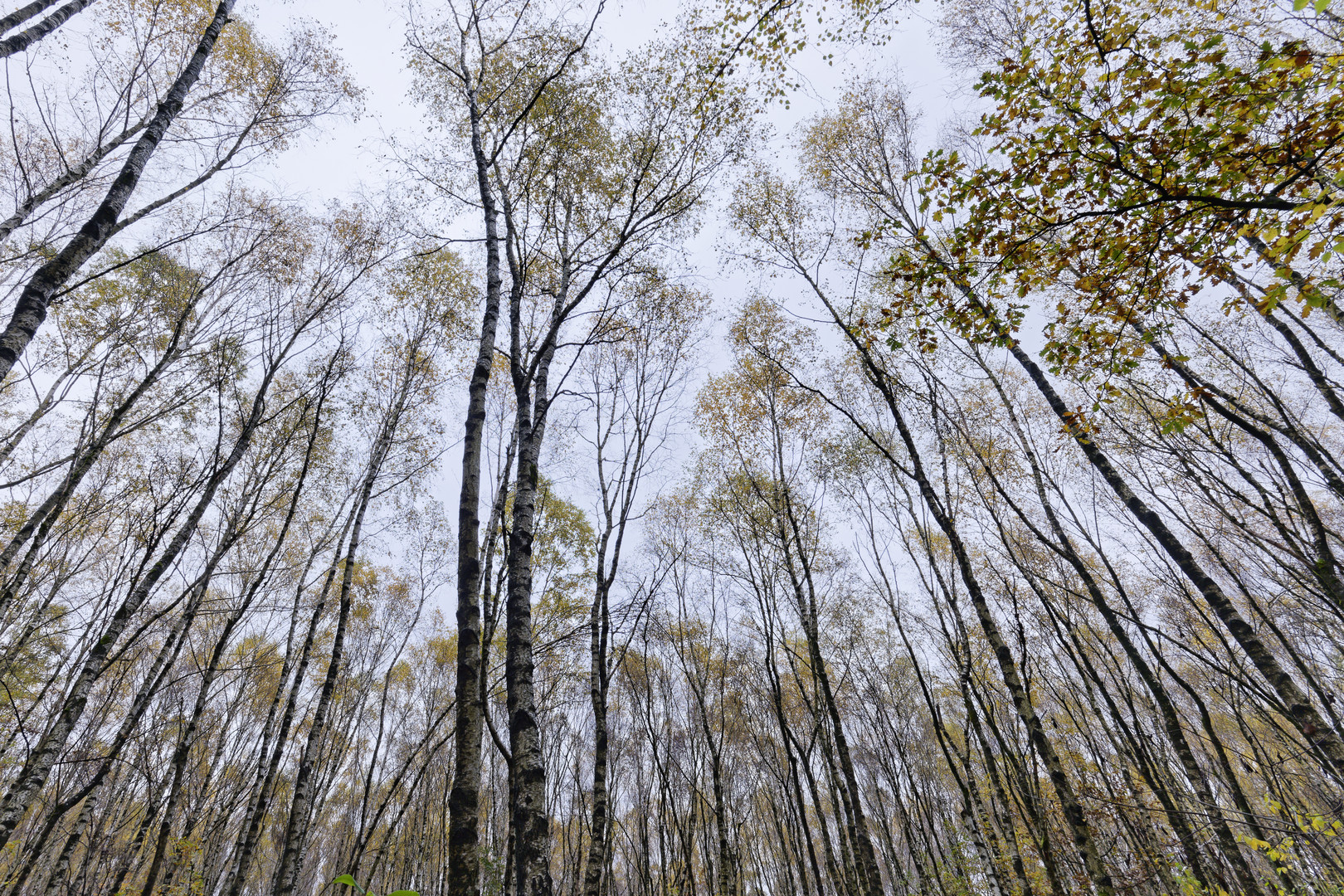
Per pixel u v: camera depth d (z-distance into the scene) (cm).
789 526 1443
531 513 612
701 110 822
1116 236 538
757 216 1272
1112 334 614
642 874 1460
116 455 1099
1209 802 852
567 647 1246
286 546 1391
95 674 661
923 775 2012
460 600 488
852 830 982
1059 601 1422
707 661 1477
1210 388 825
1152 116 466
